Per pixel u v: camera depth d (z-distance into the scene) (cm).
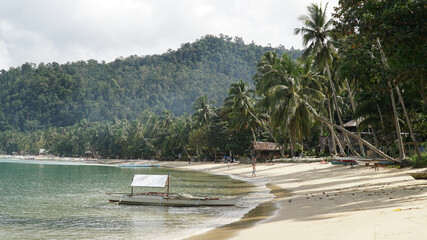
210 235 1437
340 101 6944
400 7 1894
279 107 4284
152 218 2034
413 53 1988
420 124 4244
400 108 4225
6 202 2839
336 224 1283
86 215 2198
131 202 2628
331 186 2905
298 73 5266
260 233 1329
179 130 12606
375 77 2472
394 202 1634
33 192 3594
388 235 1016
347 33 2212
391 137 4834
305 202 2116
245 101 7844
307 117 3834
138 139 15212
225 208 2291
